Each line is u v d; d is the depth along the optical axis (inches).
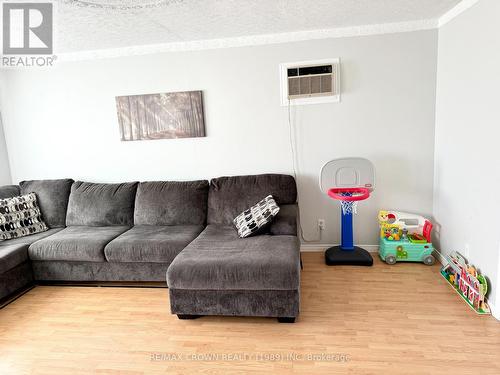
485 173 83.0
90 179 136.8
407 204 119.4
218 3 85.5
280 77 116.6
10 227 115.5
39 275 109.8
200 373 66.9
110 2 81.0
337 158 109.7
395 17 104.0
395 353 69.4
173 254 98.6
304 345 73.6
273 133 121.5
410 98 112.3
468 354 68.1
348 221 116.3
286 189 114.6
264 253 84.4
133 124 127.6
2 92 133.9
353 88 114.1
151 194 121.0
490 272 81.7
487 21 80.5
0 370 70.4
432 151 114.7
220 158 126.6
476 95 86.4
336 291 96.1
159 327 83.5
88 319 88.6
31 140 136.7
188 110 123.2
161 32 107.2
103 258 103.0
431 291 93.7
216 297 82.2
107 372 68.6
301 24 106.0
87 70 127.0
